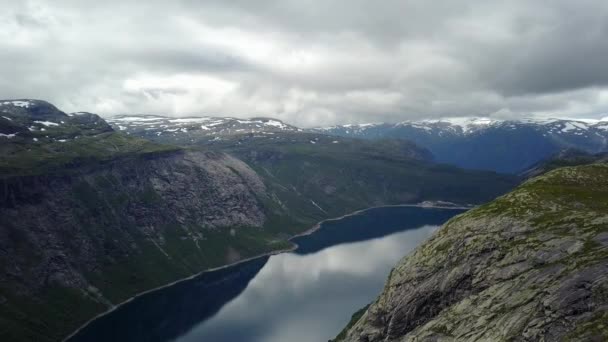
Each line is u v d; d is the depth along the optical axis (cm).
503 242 10506
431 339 9594
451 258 11331
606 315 6969
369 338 12044
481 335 8556
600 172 12888
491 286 9694
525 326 7925
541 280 8681
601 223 9356
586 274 7950
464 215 12556
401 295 11862
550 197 11412
